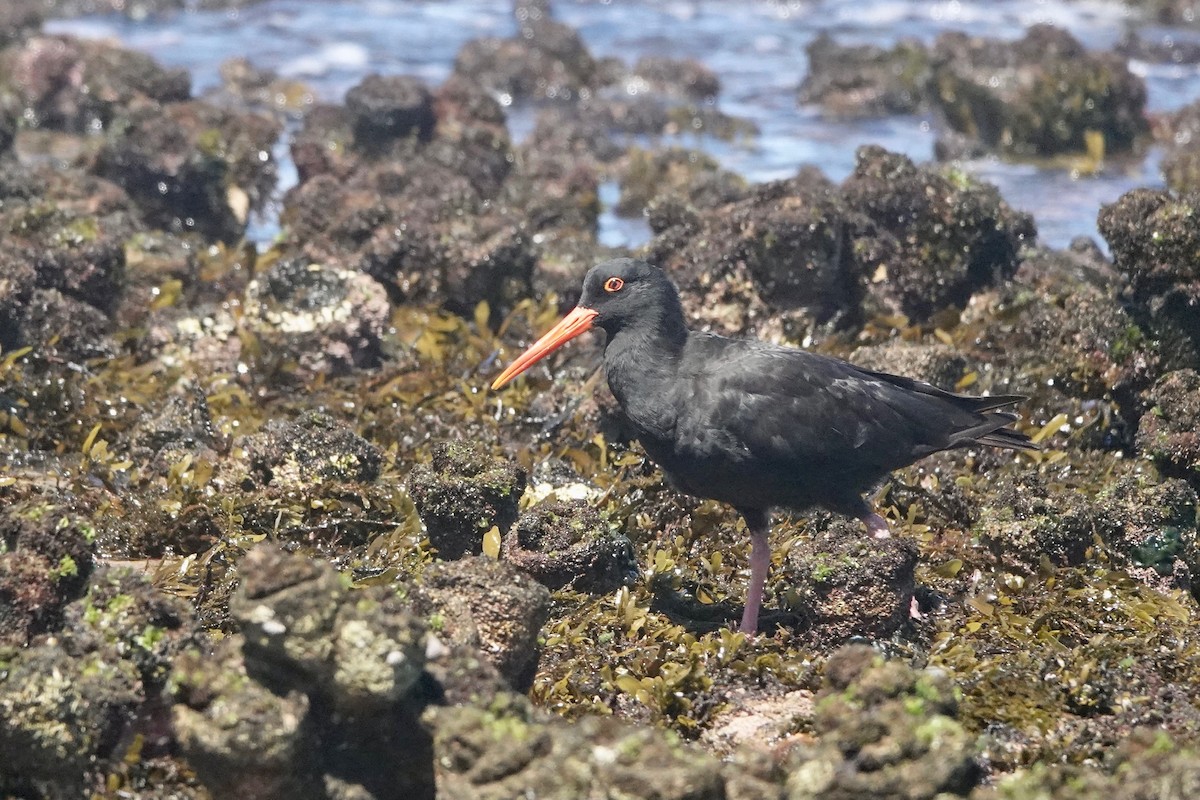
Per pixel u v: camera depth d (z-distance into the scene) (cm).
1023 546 1155
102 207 1889
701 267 1641
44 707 806
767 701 979
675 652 1020
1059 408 1441
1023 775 788
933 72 2930
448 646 880
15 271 1527
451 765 768
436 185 1939
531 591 941
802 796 746
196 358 1551
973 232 1684
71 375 1495
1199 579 1162
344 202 1875
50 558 928
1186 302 1406
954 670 991
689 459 1120
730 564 1205
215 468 1284
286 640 777
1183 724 918
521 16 3962
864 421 1121
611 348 1158
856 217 1673
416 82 2483
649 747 738
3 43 3225
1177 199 1431
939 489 1272
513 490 1162
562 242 1861
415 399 1485
